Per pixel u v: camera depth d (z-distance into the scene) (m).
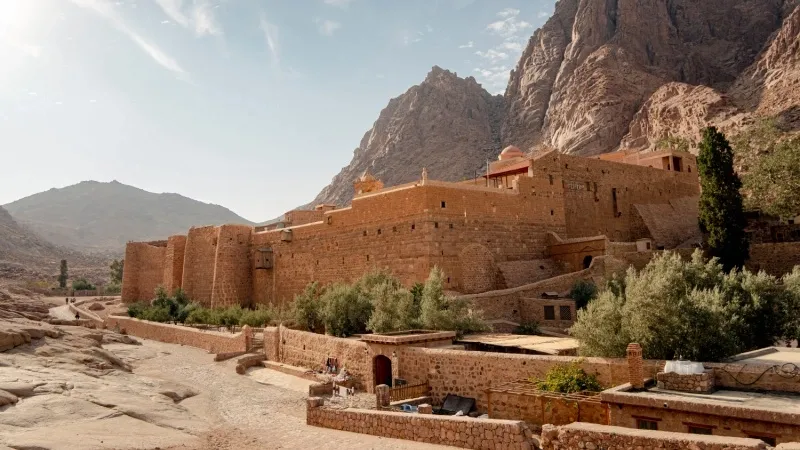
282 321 41.66
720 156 43.38
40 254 170.88
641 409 14.72
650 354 19.30
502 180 54.53
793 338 24.77
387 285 34.34
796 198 48.47
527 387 18.69
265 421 22.31
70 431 16.75
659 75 139.62
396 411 19.56
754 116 93.88
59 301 91.00
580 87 141.75
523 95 178.62
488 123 192.50
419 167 176.75
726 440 10.33
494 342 26.16
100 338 37.72
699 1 152.50
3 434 15.76
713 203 42.91
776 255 40.38
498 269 42.94
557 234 49.34
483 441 14.80
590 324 21.30
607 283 31.72
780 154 51.12
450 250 40.94
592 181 56.81
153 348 44.78
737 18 144.38
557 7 192.62
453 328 29.14
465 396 21.11
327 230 50.38
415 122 194.75
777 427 12.34
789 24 111.50
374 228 44.84
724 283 27.03
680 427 13.95
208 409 24.81
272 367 34.97
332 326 34.34
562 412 17.02
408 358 23.48
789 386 14.85
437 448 15.44
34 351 28.72
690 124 104.88
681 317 19.25
